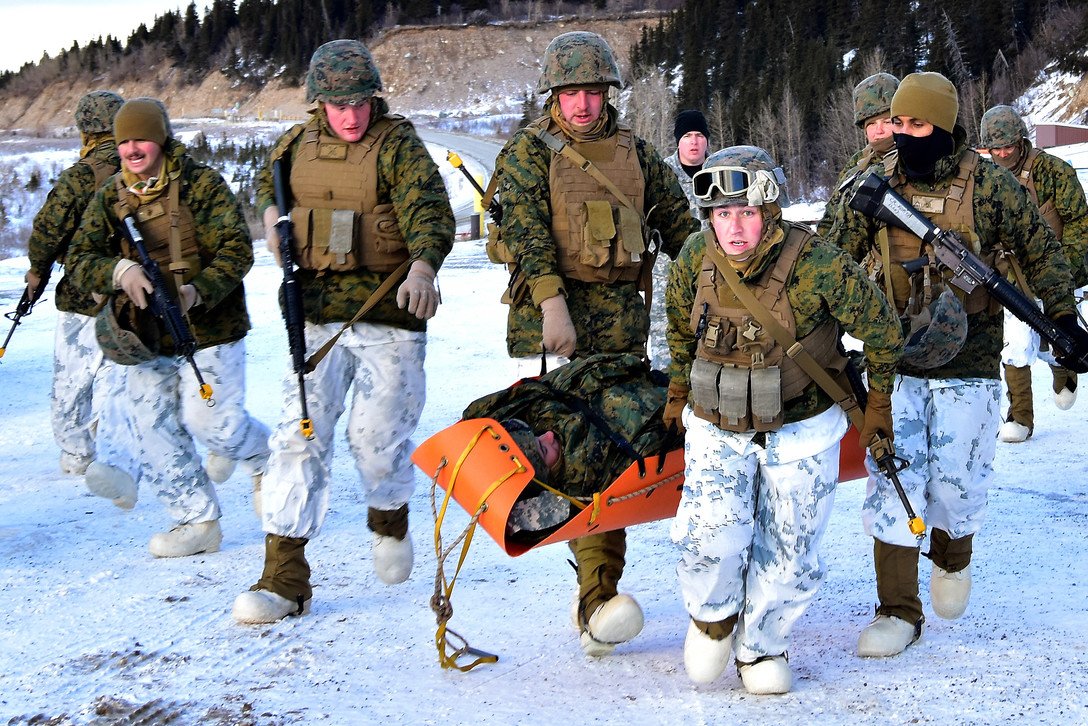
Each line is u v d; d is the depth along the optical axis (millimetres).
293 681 4539
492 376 11984
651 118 61094
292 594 5277
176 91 155250
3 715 4254
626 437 4637
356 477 8094
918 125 4879
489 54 142000
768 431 4121
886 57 65062
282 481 5289
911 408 4867
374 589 5707
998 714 3998
